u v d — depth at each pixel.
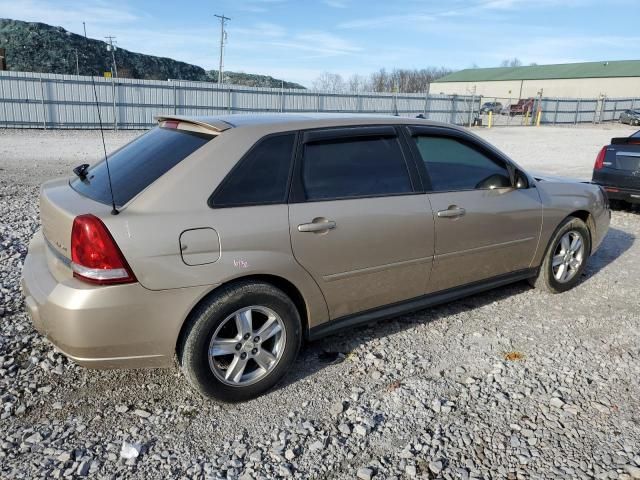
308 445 2.68
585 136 29.14
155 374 3.30
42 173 11.27
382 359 3.54
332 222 3.17
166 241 2.68
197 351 2.83
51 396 3.02
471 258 3.95
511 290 4.85
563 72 76.12
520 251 4.31
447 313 4.31
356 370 3.40
